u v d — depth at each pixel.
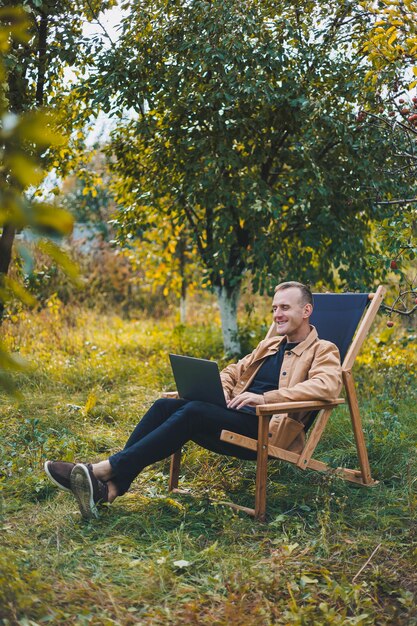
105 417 5.25
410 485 3.73
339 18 5.88
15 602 2.26
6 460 3.99
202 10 5.68
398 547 3.07
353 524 3.34
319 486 3.68
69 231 1.09
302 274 6.61
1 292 1.33
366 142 5.79
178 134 6.09
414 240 4.19
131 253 8.64
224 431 3.30
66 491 3.59
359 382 6.17
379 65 4.18
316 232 6.27
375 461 4.21
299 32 5.85
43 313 8.27
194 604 2.48
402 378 6.04
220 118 5.87
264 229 6.53
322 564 2.88
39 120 1.07
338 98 5.95
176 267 8.54
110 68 5.74
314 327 3.79
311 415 3.72
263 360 3.87
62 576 2.63
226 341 7.26
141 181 6.64
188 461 4.13
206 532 3.17
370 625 2.40
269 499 3.62
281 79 5.96
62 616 2.31
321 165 6.14
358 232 6.46
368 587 2.69
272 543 3.08
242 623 2.35
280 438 3.52
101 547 2.94
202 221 6.77
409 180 5.00
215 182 6.07
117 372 6.66
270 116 6.12
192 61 5.75
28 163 1.08
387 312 4.59
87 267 11.13
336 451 4.32
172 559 2.85
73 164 6.45
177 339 8.13
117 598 2.51
